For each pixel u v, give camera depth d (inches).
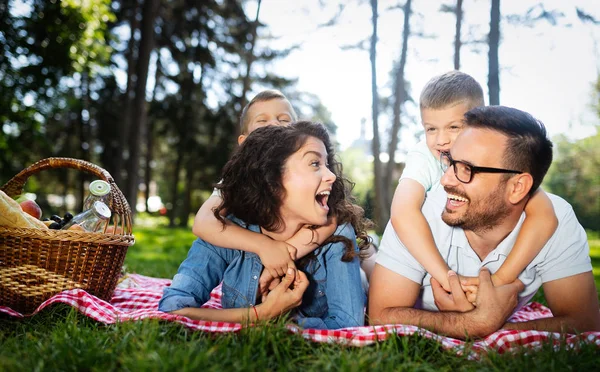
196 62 946.1
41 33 480.4
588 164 975.6
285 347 75.5
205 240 96.5
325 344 80.0
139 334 75.3
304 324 92.1
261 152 92.3
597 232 965.8
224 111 978.1
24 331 86.4
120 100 902.4
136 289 135.6
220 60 983.6
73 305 92.9
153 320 80.7
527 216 92.0
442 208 99.0
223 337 79.0
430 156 117.2
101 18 519.8
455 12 571.2
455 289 88.2
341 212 98.7
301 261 97.5
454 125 115.3
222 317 88.5
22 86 486.0
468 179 87.3
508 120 86.8
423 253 92.8
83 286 104.1
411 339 80.7
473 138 87.4
